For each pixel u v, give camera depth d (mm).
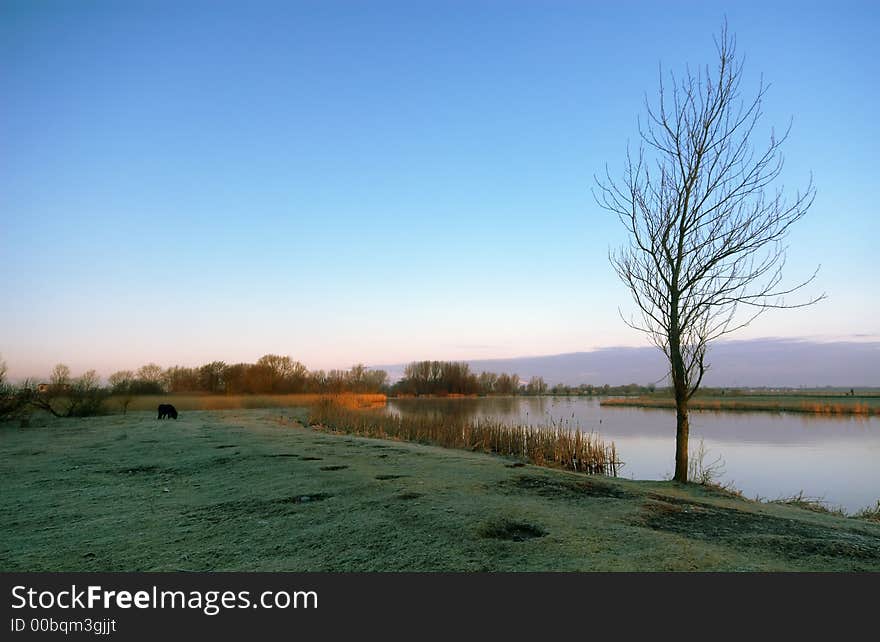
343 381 56438
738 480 14250
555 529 6367
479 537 6117
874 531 6789
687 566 5176
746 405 49406
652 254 10555
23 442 18469
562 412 44250
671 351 10422
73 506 8258
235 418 33375
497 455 16438
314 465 11789
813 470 15688
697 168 10008
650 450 20062
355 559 5543
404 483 9383
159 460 13438
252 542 6195
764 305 9602
